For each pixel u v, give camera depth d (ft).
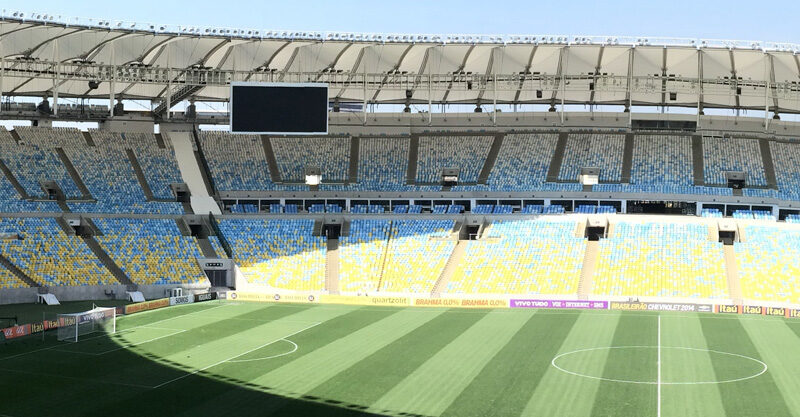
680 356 197.57
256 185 358.23
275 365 186.60
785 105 366.84
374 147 375.86
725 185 346.33
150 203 339.16
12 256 296.51
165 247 322.34
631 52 335.26
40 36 288.71
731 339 220.64
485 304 284.20
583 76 344.49
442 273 310.86
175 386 167.22
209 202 346.13
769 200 339.57
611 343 214.07
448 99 380.58
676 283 293.02
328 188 358.64
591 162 358.64
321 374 177.68
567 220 332.80
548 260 311.27
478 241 327.06
